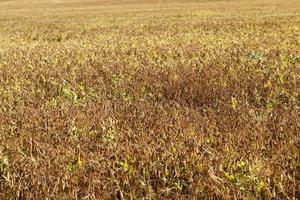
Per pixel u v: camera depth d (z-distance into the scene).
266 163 5.05
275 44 15.39
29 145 5.95
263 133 6.02
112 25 29.53
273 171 4.86
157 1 66.12
